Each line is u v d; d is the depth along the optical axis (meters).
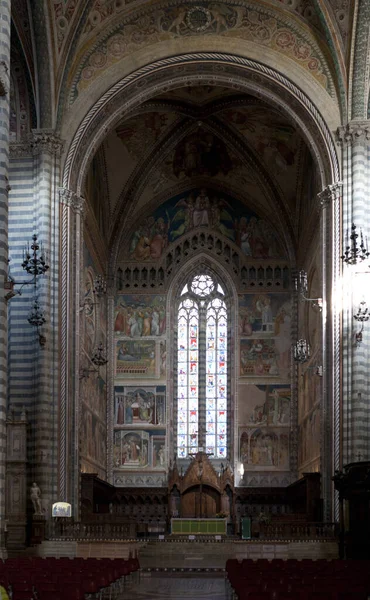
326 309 42.09
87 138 43.75
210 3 43.88
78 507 41.28
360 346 38.75
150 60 43.78
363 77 41.34
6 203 27.05
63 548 37.34
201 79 45.09
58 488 39.72
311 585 18.05
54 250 41.25
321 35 42.84
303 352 47.66
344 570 23.17
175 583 29.94
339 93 42.34
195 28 44.09
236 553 39.03
